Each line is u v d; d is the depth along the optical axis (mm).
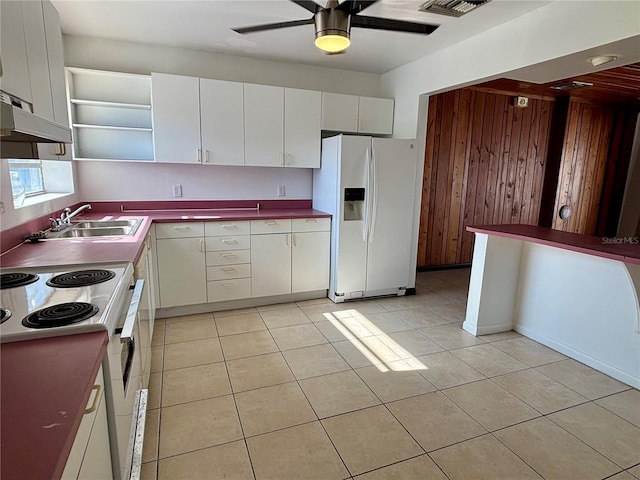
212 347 2781
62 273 1567
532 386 2342
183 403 2109
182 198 3742
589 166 5684
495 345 2904
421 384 2344
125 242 2145
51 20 1825
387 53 3500
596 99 5234
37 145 1739
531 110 5195
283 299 3758
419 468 1683
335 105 3830
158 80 3172
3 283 1425
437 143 4785
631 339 2350
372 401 2162
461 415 2049
